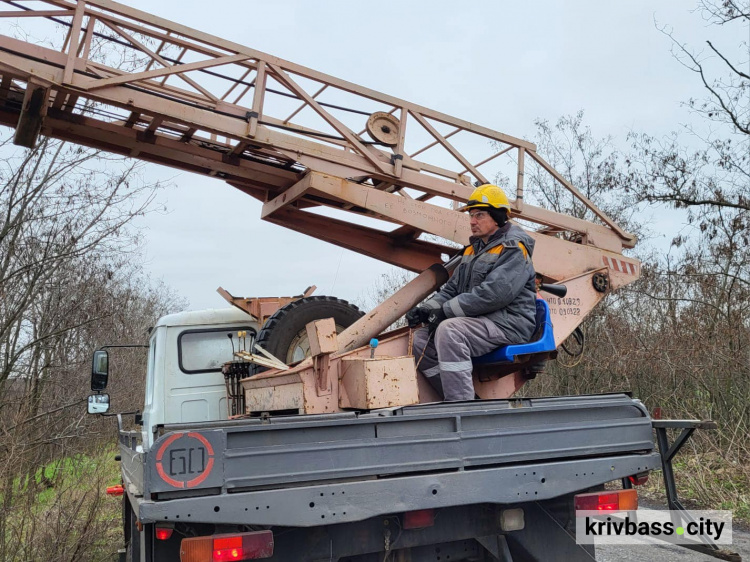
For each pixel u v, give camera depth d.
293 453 2.88
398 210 5.16
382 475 3.05
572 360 11.29
